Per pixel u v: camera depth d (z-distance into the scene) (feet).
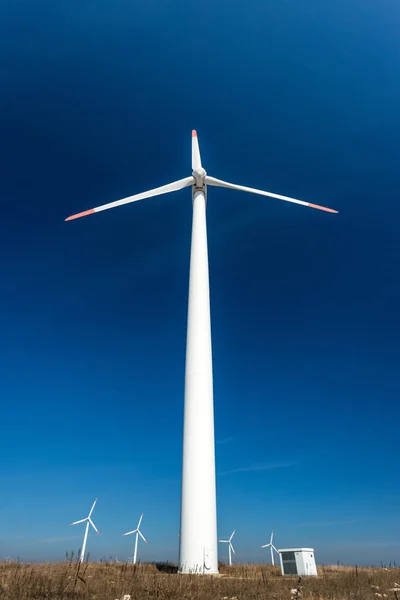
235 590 44.47
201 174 103.04
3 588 36.04
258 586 43.96
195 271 89.56
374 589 47.42
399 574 65.82
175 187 106.11
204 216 99.19
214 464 74.43
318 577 61.72
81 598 35.94
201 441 73.72
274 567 86.33
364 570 77.05
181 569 66.44
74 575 50.55
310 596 41.09
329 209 114.42
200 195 102.89
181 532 69.10
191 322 83.97
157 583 45.01
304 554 67.15
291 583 52.60
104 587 42.22
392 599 39.65
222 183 106.32
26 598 34.63
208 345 82.33
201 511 69.10
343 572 72.90
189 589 42.32
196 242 93.97
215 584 47.78
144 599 36.60
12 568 55.57
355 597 40.57
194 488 70.49
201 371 79.00
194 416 75.51
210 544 67.67
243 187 109.50
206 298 87.15
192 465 72.13
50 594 36.45
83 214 105.60
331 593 42.88
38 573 50.70
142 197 106.52
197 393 77.25
